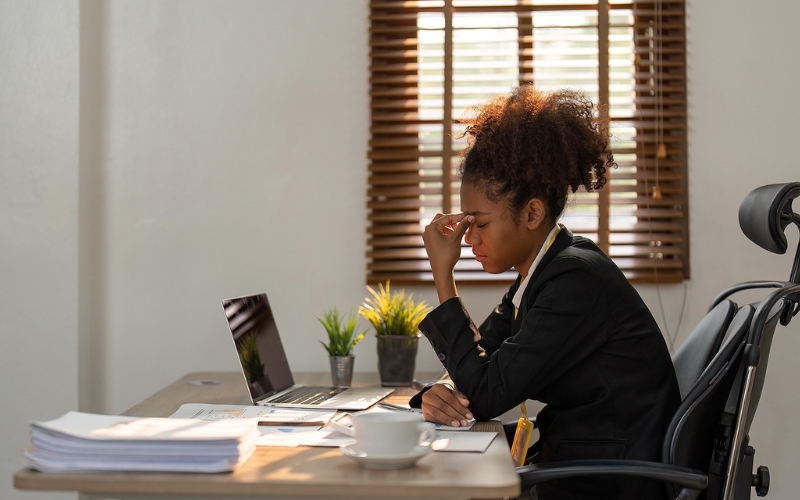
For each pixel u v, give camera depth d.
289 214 2.41
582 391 1.44
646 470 1.24
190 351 2.43
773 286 1.54
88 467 0.98
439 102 2.41
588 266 1.43
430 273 2.38
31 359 2.34
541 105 1.53
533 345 1.38
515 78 2.41
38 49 2.35
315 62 2.42
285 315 2.41
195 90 2.43
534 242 1.54
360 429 1.07
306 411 1.56
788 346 2.31
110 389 2.44
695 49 2.37
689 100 2.37
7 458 2.33
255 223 2.42
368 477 0.99
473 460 1.11
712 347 1.50
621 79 2.39
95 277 2.44
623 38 2.41
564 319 1.39
